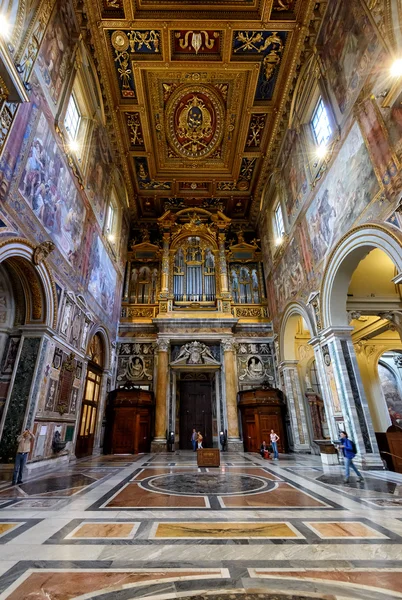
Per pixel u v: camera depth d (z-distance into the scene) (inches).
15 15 269.3
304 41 483.8
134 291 775.1
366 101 341.7
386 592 98.2
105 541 142.2
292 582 104.8
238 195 797.2
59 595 96.8
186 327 709.3
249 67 534.0
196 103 617.9
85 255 487.5
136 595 97.1
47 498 223.9
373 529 156.6
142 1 455.8
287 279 613.0
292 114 562.3
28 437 290.8
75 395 449.4
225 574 110.7
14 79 250.2
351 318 486.3
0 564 118.6
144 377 685.9
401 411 844.6
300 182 542.3
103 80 532.1
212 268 796.6
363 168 348.8
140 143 658.8
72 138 463.8
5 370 336.2
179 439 732.7
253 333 728.3
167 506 202.2
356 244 358.9
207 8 464.8
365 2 341.7
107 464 416.2
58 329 384.2
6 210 277.3
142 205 824.3
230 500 218.1
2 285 349.4
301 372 653.3
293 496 229.3
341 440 321.7
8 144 274.8
